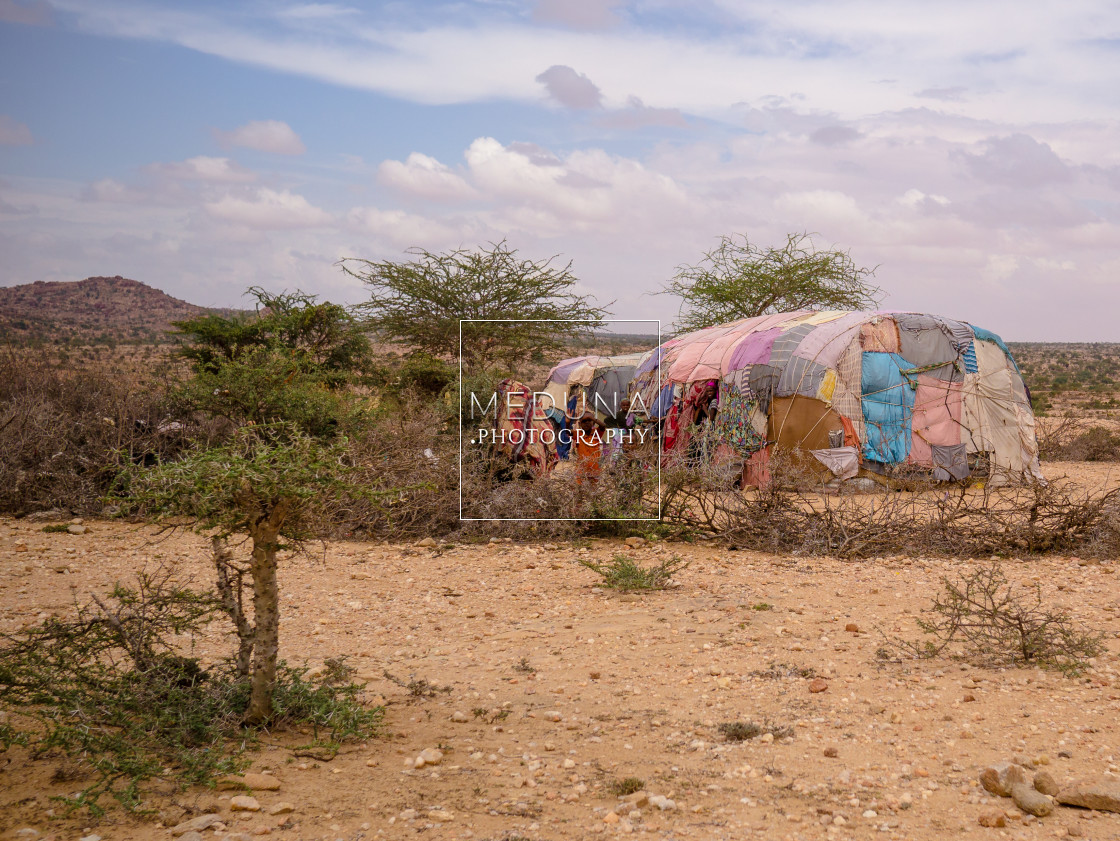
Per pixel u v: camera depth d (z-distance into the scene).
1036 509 9.86
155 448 13.22
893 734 4.38
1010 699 4.79
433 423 13.26
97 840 3.12
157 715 4.14
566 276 28.23
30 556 9.18
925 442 15.20
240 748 4.09
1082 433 24.19
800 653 5.94
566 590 8.22
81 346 65.19
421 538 10.80
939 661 5.61
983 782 3.68
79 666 4.35
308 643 6.44
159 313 157.00
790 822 3.43
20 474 12.15
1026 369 88.44
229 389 14.80
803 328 15.88
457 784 3.82
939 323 15.80
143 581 5.29
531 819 3.47
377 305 27.77
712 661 5.82
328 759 4.06
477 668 5.80
